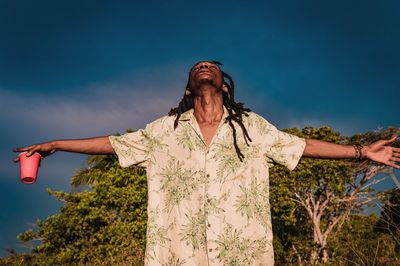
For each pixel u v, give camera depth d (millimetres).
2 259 13922
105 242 17297
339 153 3688
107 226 17156
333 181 19172
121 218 17688
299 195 21062
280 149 3643
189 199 3393
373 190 18672
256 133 3590
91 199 17281
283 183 19984
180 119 3604
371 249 6227
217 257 3238
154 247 3438
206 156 3414
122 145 3748
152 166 3641
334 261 7402
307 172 19312
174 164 3527
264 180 3553
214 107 3592
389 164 3730
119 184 18000
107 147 3746
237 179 3412
